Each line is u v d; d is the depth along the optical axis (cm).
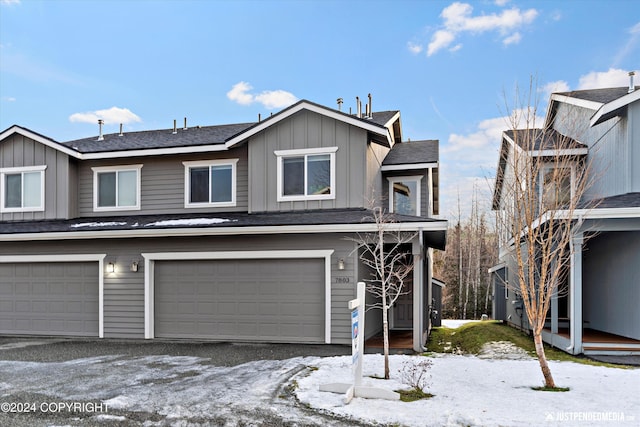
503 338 1158
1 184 1376
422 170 1369
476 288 2627
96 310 1188
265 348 996
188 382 702
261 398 612
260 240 1087
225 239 1108
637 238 951
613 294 1059
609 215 834
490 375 738
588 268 1211
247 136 1191
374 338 1181
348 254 1035
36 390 666
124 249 1169
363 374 742
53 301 1217
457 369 785
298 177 1168
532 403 574
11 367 823
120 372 775
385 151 1401
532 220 667
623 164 1020
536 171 675
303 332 1059
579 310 904
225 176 1289
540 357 660
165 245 1143
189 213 1294
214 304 1114
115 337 1159
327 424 516
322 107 1138
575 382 680
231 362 847
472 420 514
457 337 1311
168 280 1145
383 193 1376
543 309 661
